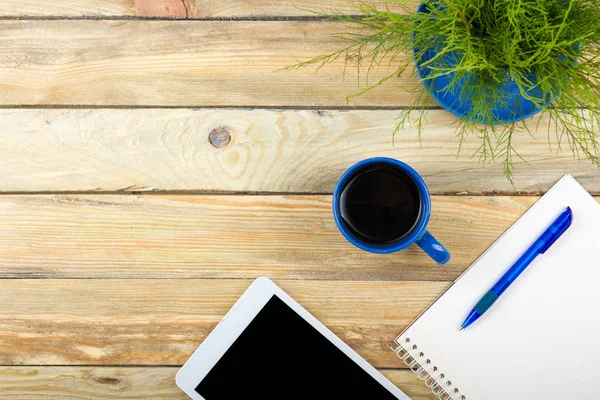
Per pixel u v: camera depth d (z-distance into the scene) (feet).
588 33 2.12
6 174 2.83
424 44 2.35
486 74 2.23
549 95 2.34
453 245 2.79
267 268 2.81
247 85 2.81
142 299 2.81
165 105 2.82
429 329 2.75
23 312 2.82
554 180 2.78
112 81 2.83
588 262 2.72
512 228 2.75
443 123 2.78
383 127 2.79
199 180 2.82
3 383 2.81
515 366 2.72
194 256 2.81
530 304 2.74
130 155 2.82
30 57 2.83
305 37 2.81
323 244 2.80
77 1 2.82
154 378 2.80
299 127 2.81
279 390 2.71
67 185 2.83
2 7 2.82
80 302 2.81
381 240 2.54
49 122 2.84
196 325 2.81
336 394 2.69
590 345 2.71
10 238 2.83
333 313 2.80
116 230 2.82
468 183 2.78
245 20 2.81
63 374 2.81
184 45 2.82
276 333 2.72
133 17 2.82
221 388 2.71
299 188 2.81
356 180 2.54
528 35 2.11
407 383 2.77
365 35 2.79
